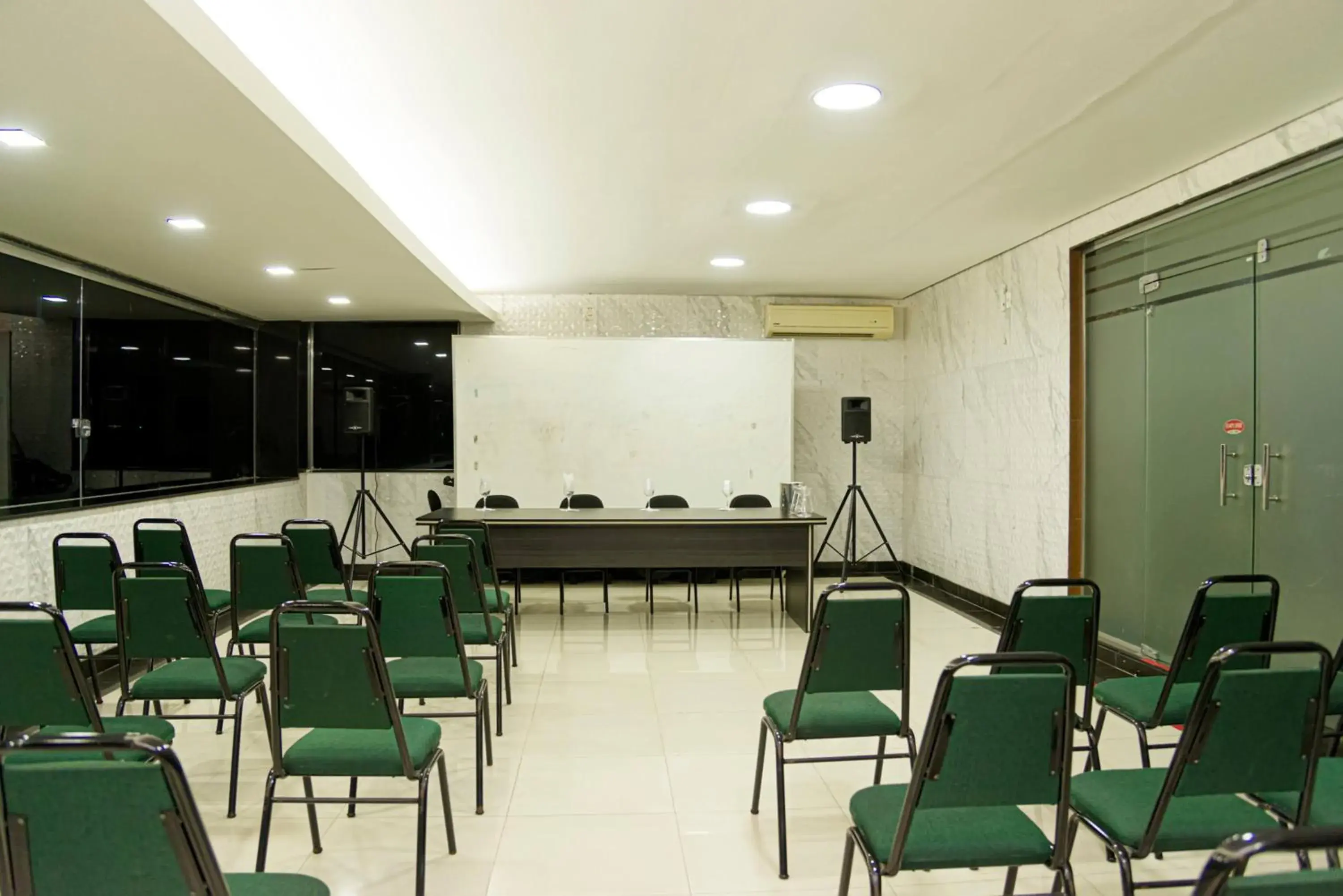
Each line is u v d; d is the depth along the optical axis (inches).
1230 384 159.5
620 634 219.5
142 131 116.6
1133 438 188.5
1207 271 165.5
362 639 86.8
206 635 114.0
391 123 142.4
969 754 67.5
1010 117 139.1
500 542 216.8
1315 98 131.5
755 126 143.4
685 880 99.0
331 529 174.6
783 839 99.9
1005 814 77.5
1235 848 40.2
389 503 302.8
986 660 65.7
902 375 318.7
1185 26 108.6
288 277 219.6
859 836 77.6
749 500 265.0
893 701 164.9
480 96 131.5
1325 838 40.6
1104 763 134.1
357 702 89.4
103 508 183.8
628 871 100.7
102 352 206.7
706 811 117.0
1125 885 74.4
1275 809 82.2
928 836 73.3
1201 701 68.9
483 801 119.8
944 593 279.9
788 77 123.9
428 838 108.9
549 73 123.0
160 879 55.4
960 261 253.0
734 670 186.4
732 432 297.6
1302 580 143.4
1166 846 74.7
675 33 110.8
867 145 153.2
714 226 211.6
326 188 141.7
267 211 156.2
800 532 222.2
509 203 190.7
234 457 283.1
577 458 293.7
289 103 118.6
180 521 183.3
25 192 144.4
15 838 53.9
